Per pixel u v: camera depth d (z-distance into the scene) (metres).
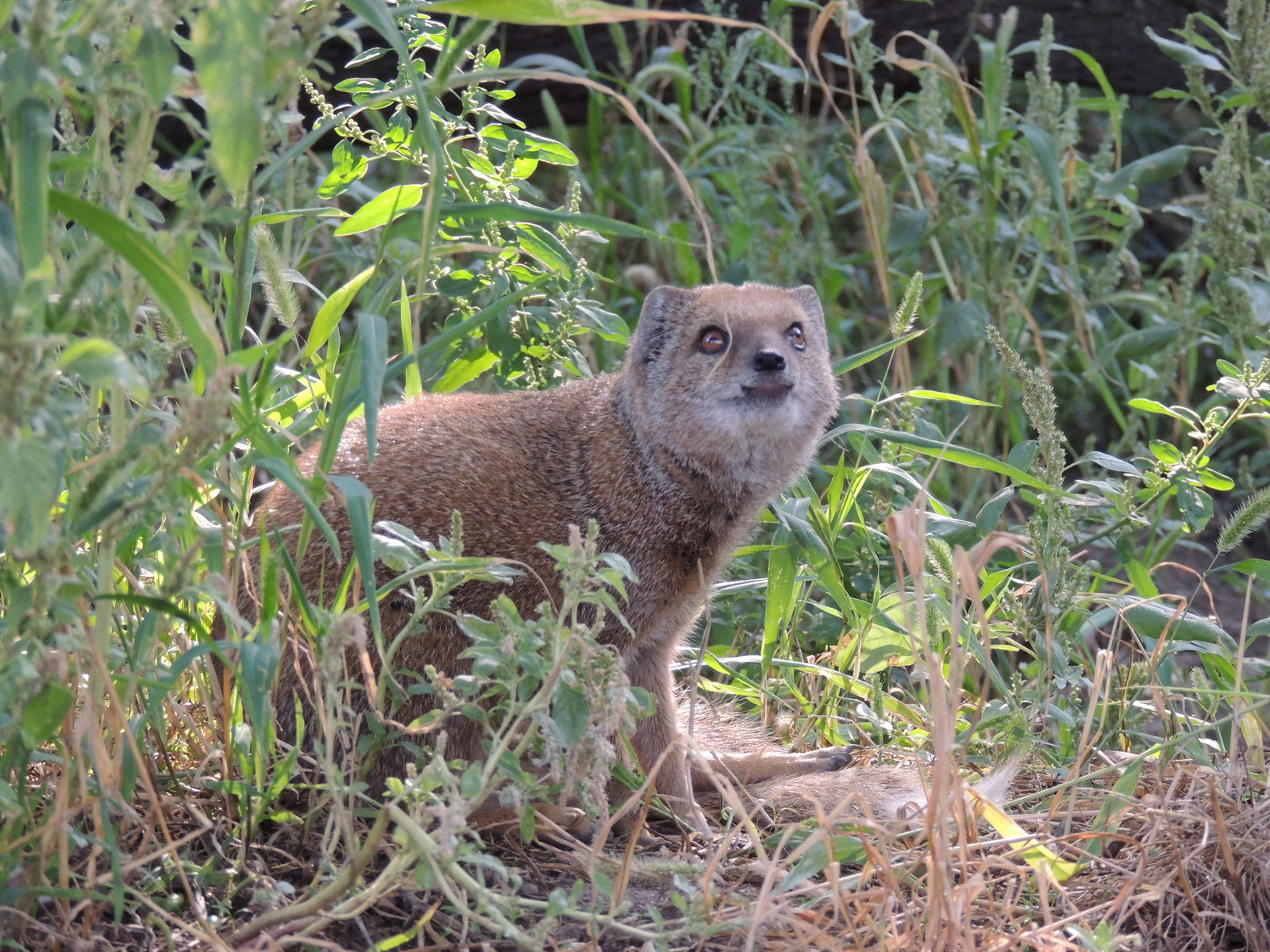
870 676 7.87
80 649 4.43
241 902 5.25
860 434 8.61
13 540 3.68
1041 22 12.50
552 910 4.55
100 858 5.11
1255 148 12.66
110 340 4.31
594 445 7.30
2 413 3.62
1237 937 5.64
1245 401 7.59
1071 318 13.62
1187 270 11.02
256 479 8.14
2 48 3.99
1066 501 7.95
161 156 12.08
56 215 4.88
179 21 4.31
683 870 5.05
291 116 4.87
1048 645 7.06
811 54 9.43
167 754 5.95
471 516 6.91
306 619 5.49
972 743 7.02
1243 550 12.69
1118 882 5.79
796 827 5.81
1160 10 12.45
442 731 5.87
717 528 7.50
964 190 14.70
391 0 6.90
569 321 8.09
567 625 6.96
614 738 6.90
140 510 4.27
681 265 12.43
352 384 5.63
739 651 9.03
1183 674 9.07
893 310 10.91
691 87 14.39
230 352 5.49
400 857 4.53
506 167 7.79
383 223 7.14
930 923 4.87
